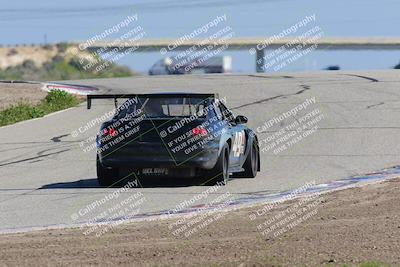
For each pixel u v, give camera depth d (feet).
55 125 340.59
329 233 128.06
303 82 471.21
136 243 124.06
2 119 353.31
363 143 269.64
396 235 124.06
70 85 519.19
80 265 108.68
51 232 136.56
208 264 107.55
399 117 327.88
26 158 255.09
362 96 396.37
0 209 165.78
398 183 176.65
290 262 108.17
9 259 112.88
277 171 219.00
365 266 103.76
